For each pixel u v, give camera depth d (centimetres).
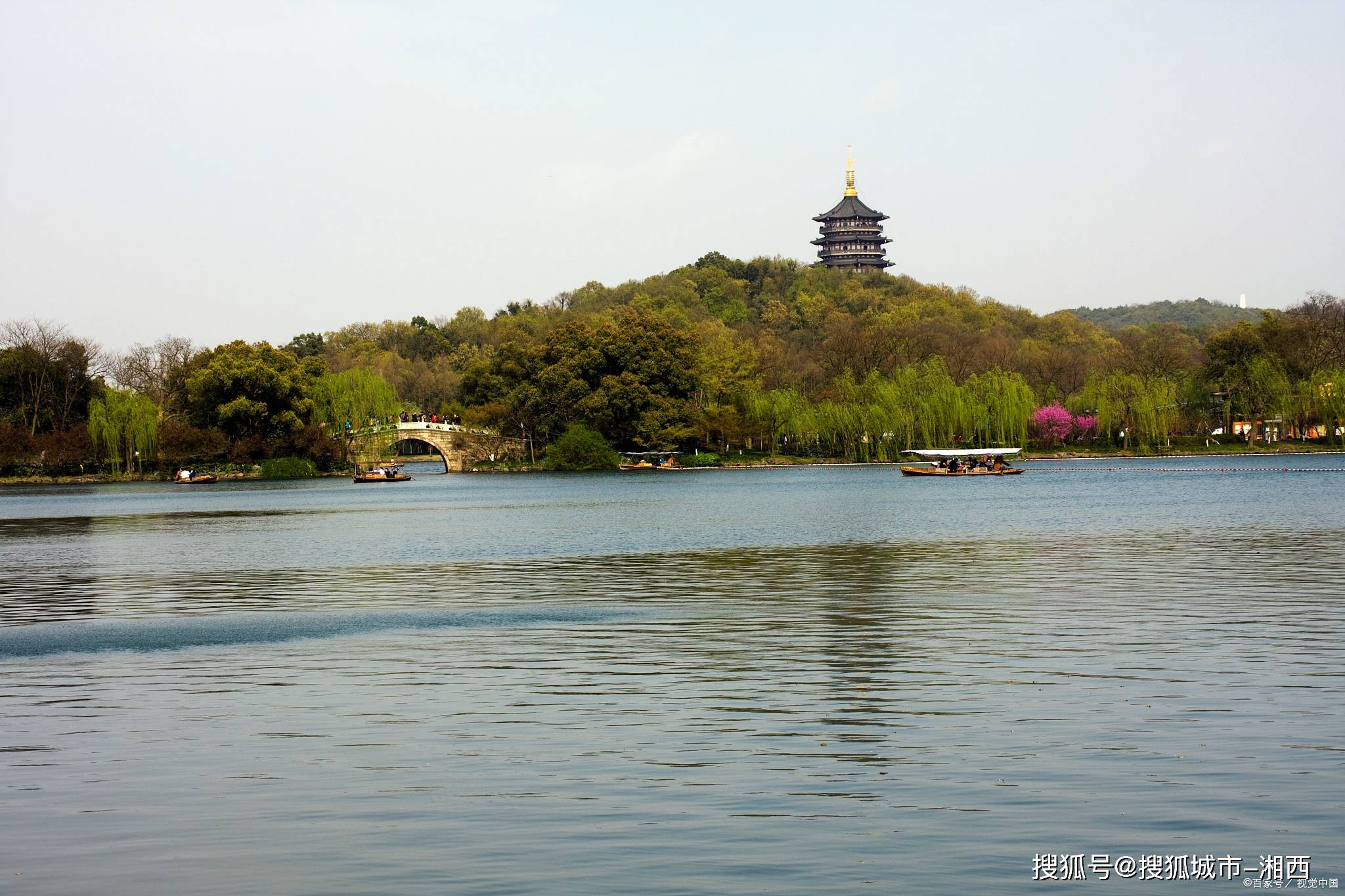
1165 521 7894
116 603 4769
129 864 1847
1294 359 19312
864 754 2364
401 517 9788
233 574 5784
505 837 1941
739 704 2802
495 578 5412
